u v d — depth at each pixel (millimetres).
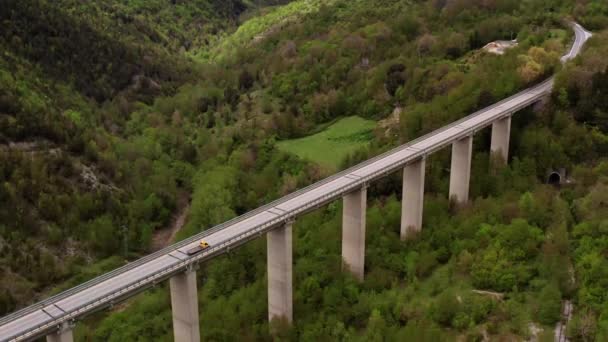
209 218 124562
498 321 83000
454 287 92750
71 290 68000
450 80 145625
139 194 144750
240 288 102938
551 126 124312
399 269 101250
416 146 106438
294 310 93062
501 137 119938
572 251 91312
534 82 137875
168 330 95188
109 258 123750
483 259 93625
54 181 131625
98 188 139000
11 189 121312
